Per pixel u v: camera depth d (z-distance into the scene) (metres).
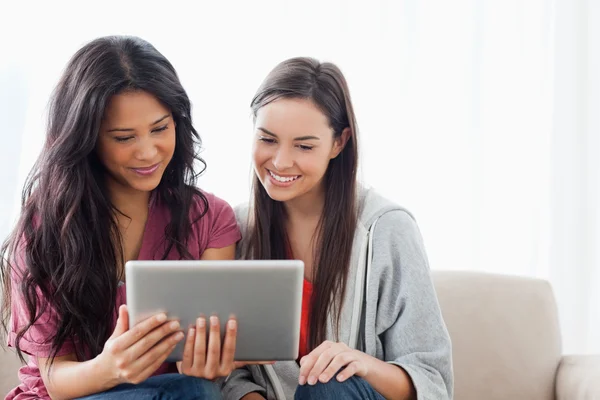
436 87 2.12
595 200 2.17
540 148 2.17
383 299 1.45
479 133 2.14
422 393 1.32
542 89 2.16
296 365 1.49
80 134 1.30
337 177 1.48
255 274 1.14
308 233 1.53
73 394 1.28
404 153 2.12
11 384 1.59
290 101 1.36
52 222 1.35
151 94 1.31
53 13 1.95
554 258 2.19
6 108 1.92
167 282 1.13
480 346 1.67
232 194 2.07
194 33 2.04
